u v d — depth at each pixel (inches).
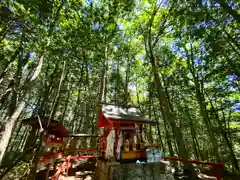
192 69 457.1
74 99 774.5
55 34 194.7
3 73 268.5
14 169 202.8
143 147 213.5
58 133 207.0
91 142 405.1
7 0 153.9
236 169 359.6
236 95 395.5
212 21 233.3
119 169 174.7
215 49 258.8
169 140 512.4
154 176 190.2
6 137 109.4
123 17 461.7
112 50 557.6
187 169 277.0
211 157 565.3
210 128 394.0
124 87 594.6
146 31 481.4
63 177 248.5
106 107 232.7
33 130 153.3
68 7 269.4
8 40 204.7
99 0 383.9
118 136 199.8
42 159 163.6
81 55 411.5
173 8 334.0
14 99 128.7
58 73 448.1
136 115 228.7
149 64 537.3
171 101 579.5
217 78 395.5
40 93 462.0
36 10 164.1
